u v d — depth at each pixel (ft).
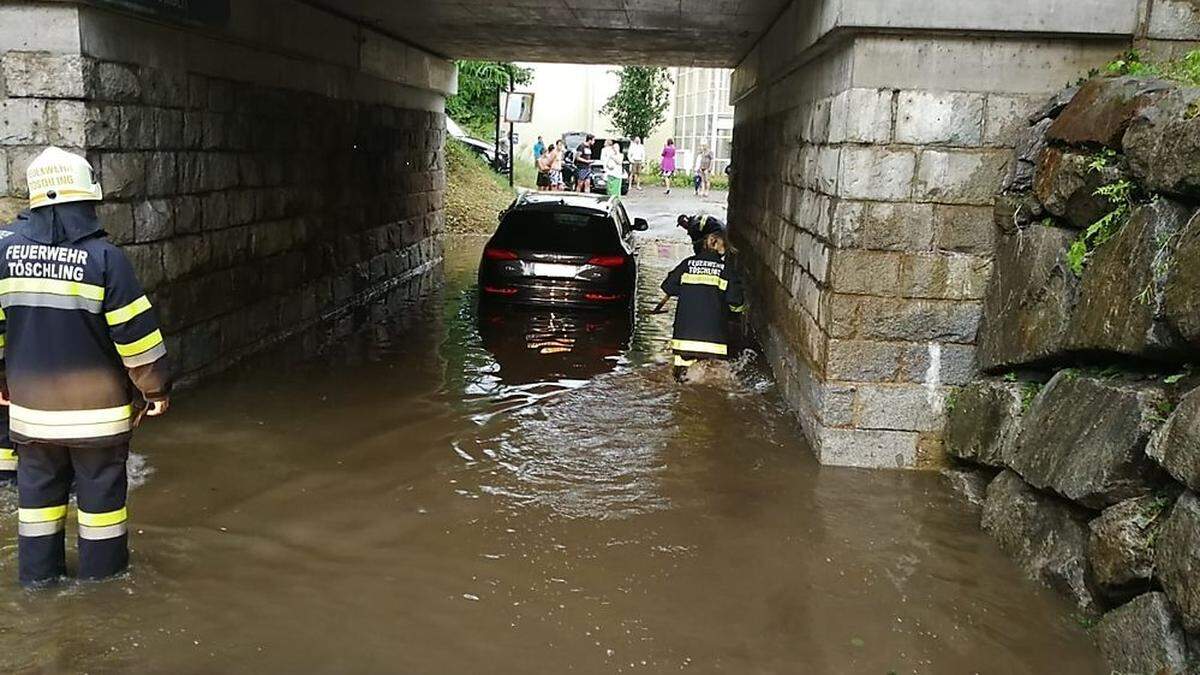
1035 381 18.76
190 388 26.40
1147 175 15.14
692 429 24.36
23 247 14.12
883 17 19.67
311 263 35.78
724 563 16.81
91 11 21.15
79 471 15.05
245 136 29.60
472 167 85.76
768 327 32.50
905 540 17.90
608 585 15.89
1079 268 16.97
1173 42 19.85
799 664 13.66
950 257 20.92
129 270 14.47
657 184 133.18
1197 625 11.76
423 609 14.92
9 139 20.97
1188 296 13.25
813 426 22.71
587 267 38.11
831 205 21.81
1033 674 13.51
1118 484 14.14
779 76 32.22
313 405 25.45
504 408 25.72
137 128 23.26
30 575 15.07
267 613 14.60
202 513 18.24
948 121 20.47
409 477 20.51
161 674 12.87
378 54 42.22
